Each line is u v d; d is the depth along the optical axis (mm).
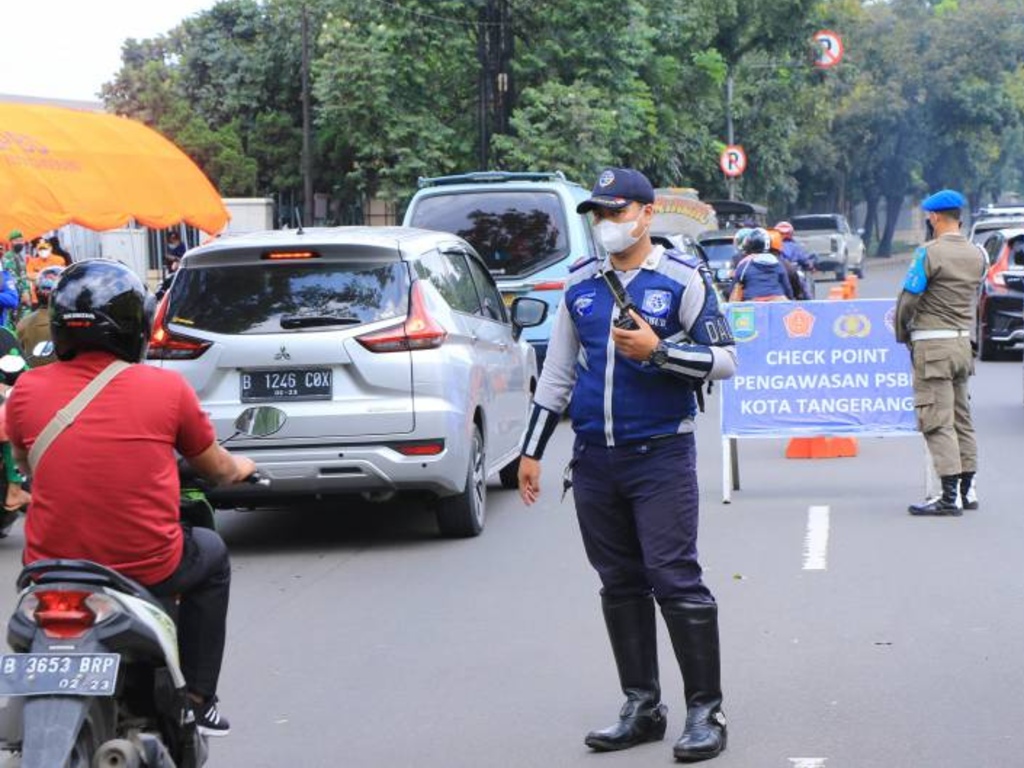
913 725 6984
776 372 13750
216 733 5859
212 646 5754
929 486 12828
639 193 6520
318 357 11211
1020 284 26969
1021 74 92688
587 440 6742
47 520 5355
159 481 5414
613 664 8234
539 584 10344
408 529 12750
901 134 90938
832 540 11531
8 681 4887
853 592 9758
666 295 6586
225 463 5750
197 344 11297
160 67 54625
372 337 11227
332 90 38688
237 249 11461
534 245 19547
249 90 52938
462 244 13523
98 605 5043
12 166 20859
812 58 62406
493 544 11883
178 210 23688
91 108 35469
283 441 11203
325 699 7762
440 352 11414
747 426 13719
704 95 53438
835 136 87812
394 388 11250
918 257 12312
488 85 38812
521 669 8195
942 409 12422
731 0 55719
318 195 52969
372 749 6918
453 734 7102
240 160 50000
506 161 38500
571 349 6926
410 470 11297
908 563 10617
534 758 6715
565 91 37938
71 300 5434
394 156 39812
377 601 10016
